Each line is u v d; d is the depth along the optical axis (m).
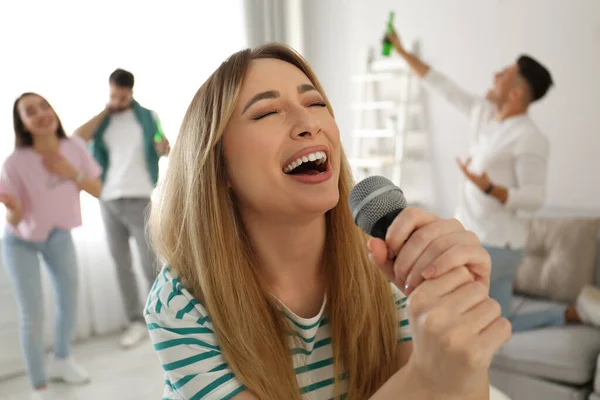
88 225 3.64
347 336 0.84
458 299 0.55
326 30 4.50
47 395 2.84
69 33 3.51
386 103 3.87
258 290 0.79
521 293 2.74
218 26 4.13
